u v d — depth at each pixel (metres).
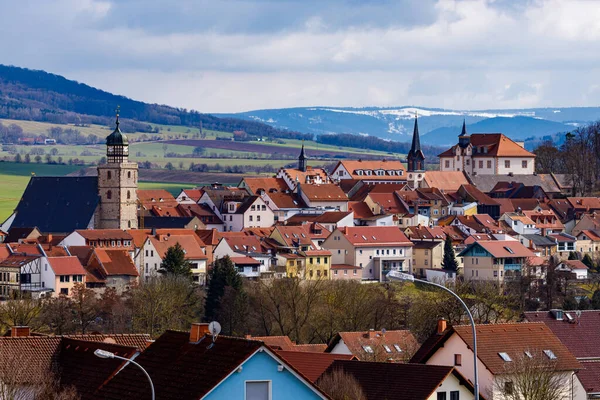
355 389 165.50
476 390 147.38
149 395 124.69
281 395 121.38
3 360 142.88
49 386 136.75
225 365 121.31
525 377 185.38
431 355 197.62
